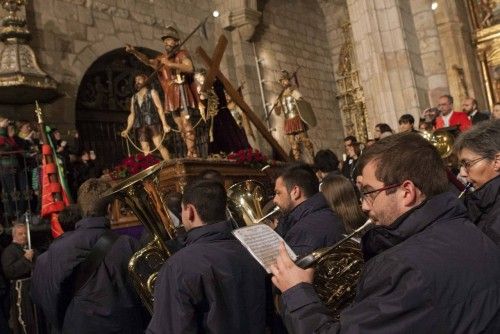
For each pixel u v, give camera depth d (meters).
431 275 1.42
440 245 1.49
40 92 10.34
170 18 14.49
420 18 11.18
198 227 2.54
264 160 7.98
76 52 12.05
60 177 9.24
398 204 1.64
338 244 1.79
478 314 1.42
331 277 2.29
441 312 1.40
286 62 17.42
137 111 9.12
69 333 3.13
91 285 3.14
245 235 1.99
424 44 11.09
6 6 10.23
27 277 5.93
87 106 12.58
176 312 2.26
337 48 19.50
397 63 10.47
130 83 13.60
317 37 19.19
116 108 13.20
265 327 2.53
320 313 1.63
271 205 4.12
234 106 10.74
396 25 10.59
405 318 1.41
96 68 12.82
